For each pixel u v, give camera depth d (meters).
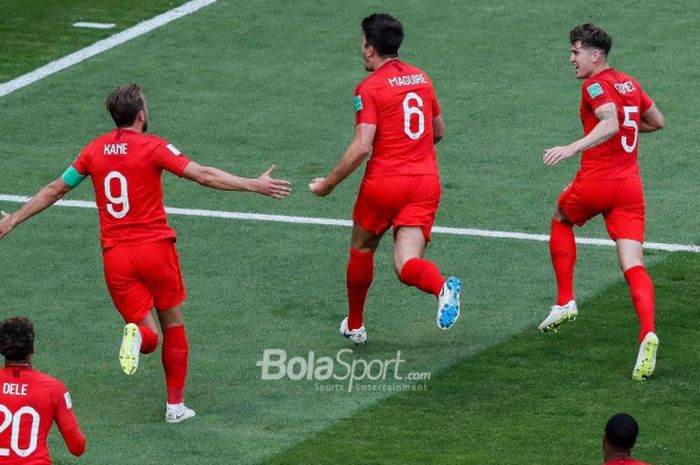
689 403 37.03
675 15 71.56
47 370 39.22
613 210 39.66
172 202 52.12
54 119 60.91
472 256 47.25
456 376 38.75
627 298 43.75
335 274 45.97
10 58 67.88
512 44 68.44
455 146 57.19
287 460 34.12
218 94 63.44
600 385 38.09
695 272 45.56
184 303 43.62
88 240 48.81
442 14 72.44
